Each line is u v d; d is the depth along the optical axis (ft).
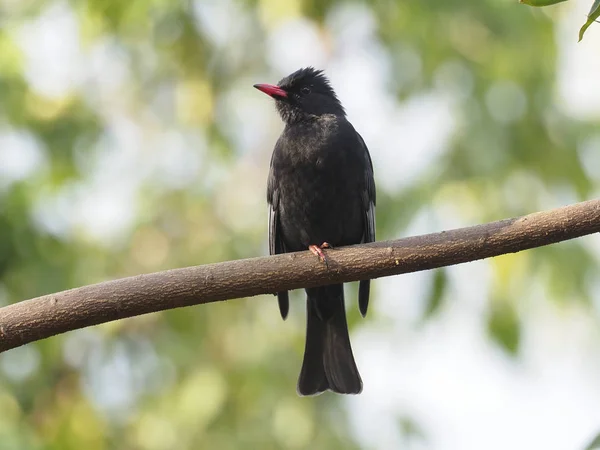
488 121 39.88
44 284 39.11
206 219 45.47
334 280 25.20
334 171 31.63
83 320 23.65
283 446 41.57
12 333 23.40
